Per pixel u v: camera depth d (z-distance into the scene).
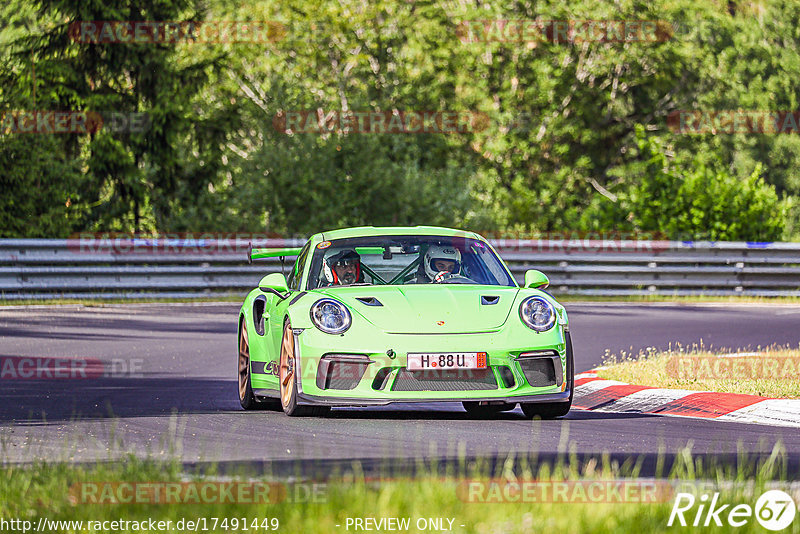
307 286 30.56
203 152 109.88
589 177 149.88
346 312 27.94
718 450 22.81
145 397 34.12
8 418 29.02
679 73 146.25
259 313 32.72
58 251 74.69
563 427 26.72
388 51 137.75
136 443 24.00
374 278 30.75
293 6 133.62
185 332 55.78
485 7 142.75
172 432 25.81
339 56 135.50
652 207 98.69
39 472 18.03
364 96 117.69
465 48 138.12
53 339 52.00
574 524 13.84
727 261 84.19
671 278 83.56
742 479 16.66
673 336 53.97
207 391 35.91
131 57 105.56
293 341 28.20
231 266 79.12
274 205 105.38
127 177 102.88
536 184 143.50
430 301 28.42
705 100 150.50
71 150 105.44
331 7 133.12
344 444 23.61
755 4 160.88
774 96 155.50
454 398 27.00
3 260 73.12
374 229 32.66
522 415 29.80
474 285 30.27
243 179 106.44
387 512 14.38
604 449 22.89
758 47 154.75
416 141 132.38
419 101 136.25
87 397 34.03
